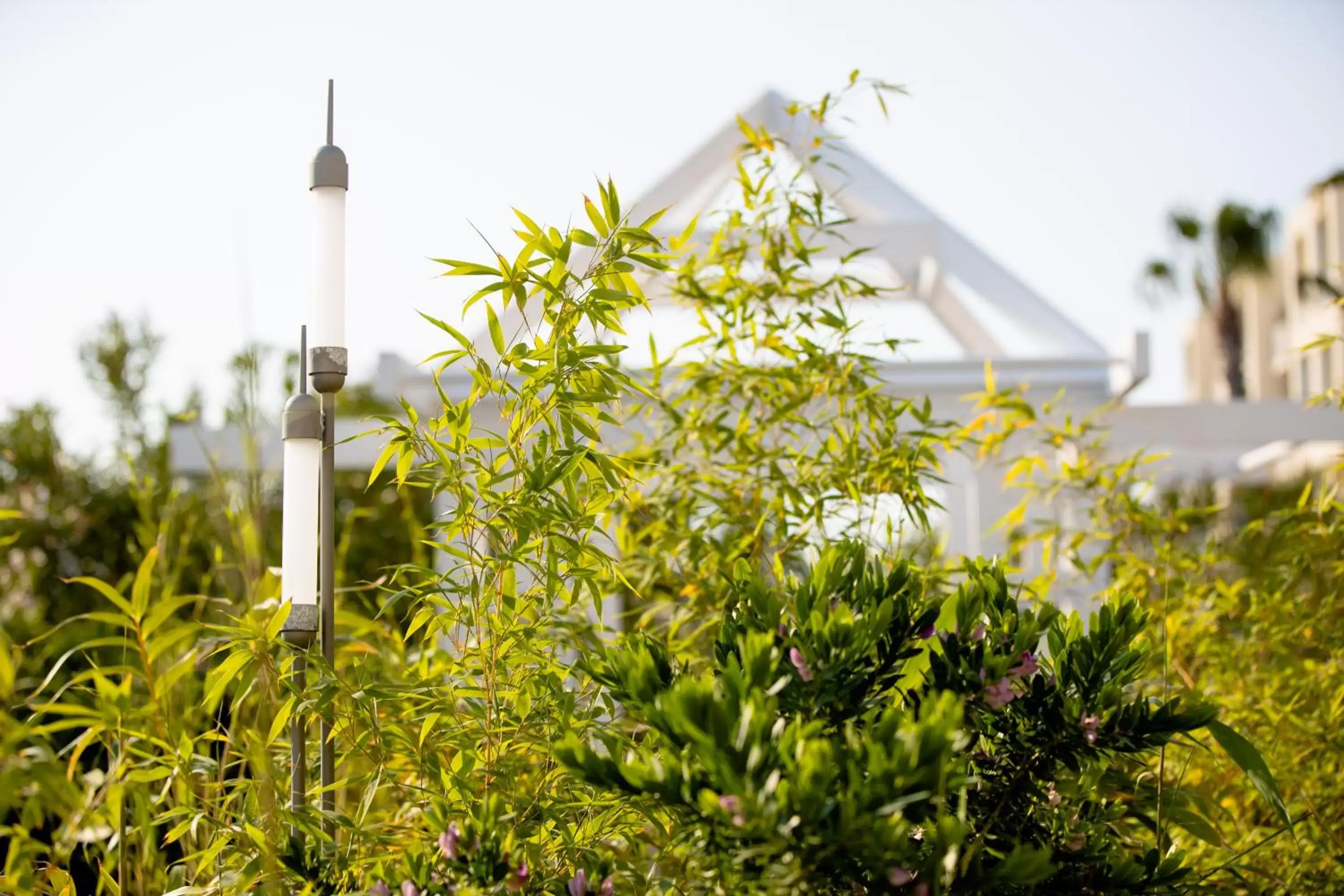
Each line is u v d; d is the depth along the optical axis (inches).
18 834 85.0
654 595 127.6
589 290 87.7
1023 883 66.0
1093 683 74.8
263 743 88.2
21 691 132.9
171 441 197.6
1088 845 74.5
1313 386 843.4
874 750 58.9
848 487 113.6
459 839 68.4
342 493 256.1
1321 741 106.1
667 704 62.6
